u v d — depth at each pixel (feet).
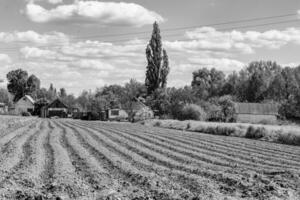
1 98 481.05
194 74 483.51
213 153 93.25
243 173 63.82
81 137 126.41
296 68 395.14
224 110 254.27
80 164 69.97
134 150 93.86
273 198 46.96
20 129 159.22
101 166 68.74
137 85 481.46
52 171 62.23
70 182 52.54
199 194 47.55
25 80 538.88
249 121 267.59
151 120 243.60
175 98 287.28
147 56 332.19
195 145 111.24
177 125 204.74
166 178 57.62
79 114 346.33
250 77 398.62
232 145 115.14
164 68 330.95
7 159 72.13
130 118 313.32
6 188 49.24
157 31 331.36
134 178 57.00
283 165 77.61
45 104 418.92
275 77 382.01
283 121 266.77
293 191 51.52
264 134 143.84
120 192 48.14
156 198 45.34
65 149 92.07
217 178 59.11
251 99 389.80
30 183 52.54
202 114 249.34
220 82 439.63
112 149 94.32
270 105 305.12
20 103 438.81
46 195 45.55
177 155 86.07
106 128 182.09
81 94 476.95
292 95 311.88
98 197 45.39
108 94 407.03
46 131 150.30
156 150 94.73
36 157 75.51
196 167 69.56
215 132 168.55
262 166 75.41
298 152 100.78
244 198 46.83
